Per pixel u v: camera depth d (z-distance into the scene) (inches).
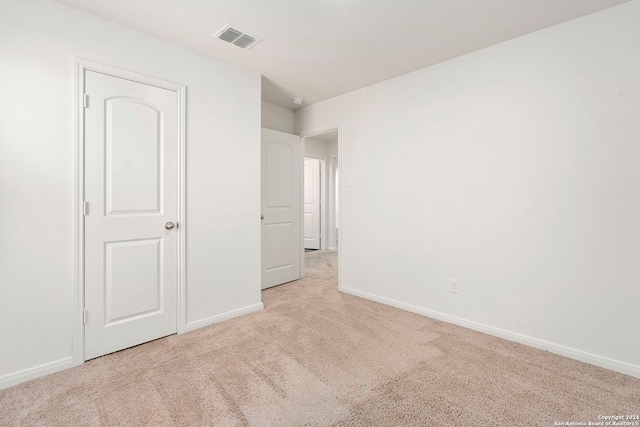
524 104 87.1
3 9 66.8
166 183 91.8
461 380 69.9
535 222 85.7
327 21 80.6
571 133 79.8
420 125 110.2
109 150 81.4
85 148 77.5
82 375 72.3
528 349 84.8
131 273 85.8
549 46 82.9
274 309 116.6
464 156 99.2
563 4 73.0
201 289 100.2
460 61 99.8
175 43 92.4
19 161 68.7
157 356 81.2
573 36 79.4
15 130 68.1
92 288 79.1
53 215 73.2
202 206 99.9
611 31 74.2
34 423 56.5
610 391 65.9
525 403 61.9
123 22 81.5
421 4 73.3
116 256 83.1
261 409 60.5
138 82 85.9
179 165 94.2
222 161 104.5
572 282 80.1
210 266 102.2
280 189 151.6
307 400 63.1
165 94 91.0
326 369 74.7
